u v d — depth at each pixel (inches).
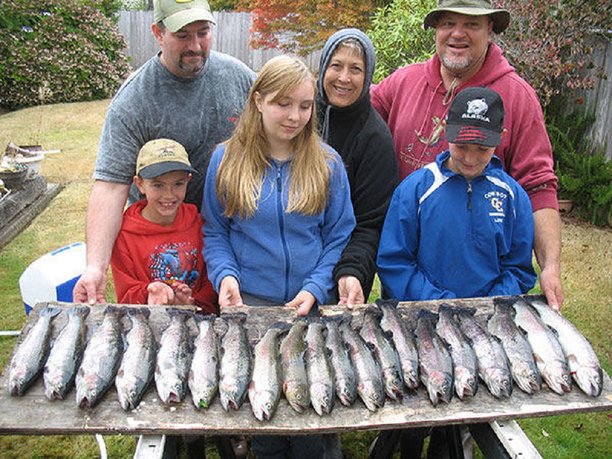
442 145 134.6
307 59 554.9
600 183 272.4
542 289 117.0
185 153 126.6
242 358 95.8
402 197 121.0
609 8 267.6
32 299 165.9
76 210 287.1
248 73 143.4
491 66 130.5
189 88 132.6
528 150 128.8
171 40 123.6
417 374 95.5
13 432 84.1
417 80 140.3
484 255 118.0
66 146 396.2
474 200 116.1
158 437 87.0
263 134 117.2
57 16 539.8
